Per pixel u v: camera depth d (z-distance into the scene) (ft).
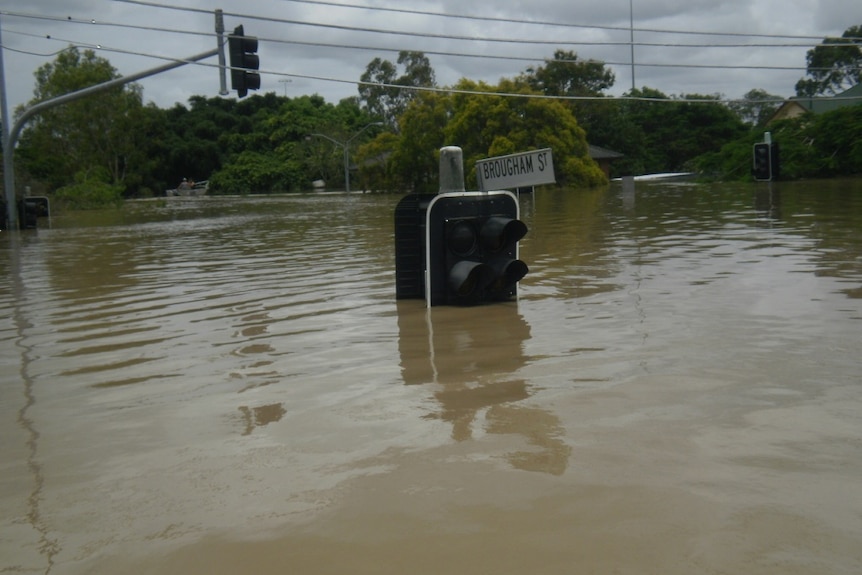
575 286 34.50
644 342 23.62
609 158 231.71
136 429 17.78
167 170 301.43
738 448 15.17
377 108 305.53
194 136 308.19
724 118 258.37
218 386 20.98
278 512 13.33
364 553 11.90
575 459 14.94
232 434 17.16
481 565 11.43
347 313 30.50
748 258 40.83
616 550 11.65
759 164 87.04
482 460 15.08
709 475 14.02
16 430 18.08
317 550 12.05
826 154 147.43
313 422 17.70
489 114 178.19
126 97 265.54
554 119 177.17
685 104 257.55
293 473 14.89
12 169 96.43
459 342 24.80
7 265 54.08
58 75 253.44
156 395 20.38
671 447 15.33
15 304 36.60
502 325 27.07
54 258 58.44
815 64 239.71
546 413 17.56
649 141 256.11
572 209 90.02
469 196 31.35
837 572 10.90
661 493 13.38
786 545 11.62
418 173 203.10
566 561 11.43
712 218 67.87
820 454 14.78
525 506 13.12
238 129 311.47
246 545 12.28
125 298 37.04
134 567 11.76
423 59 295.89
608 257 44.01
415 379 20.79
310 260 49.42
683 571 11.03
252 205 158.51
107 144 266.57
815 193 99.30
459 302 31.24
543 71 242.17
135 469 15.44
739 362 20.99
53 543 12.59
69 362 24.47
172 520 13.21
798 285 32.14
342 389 20.17
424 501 13.48
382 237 64.69
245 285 39.40
